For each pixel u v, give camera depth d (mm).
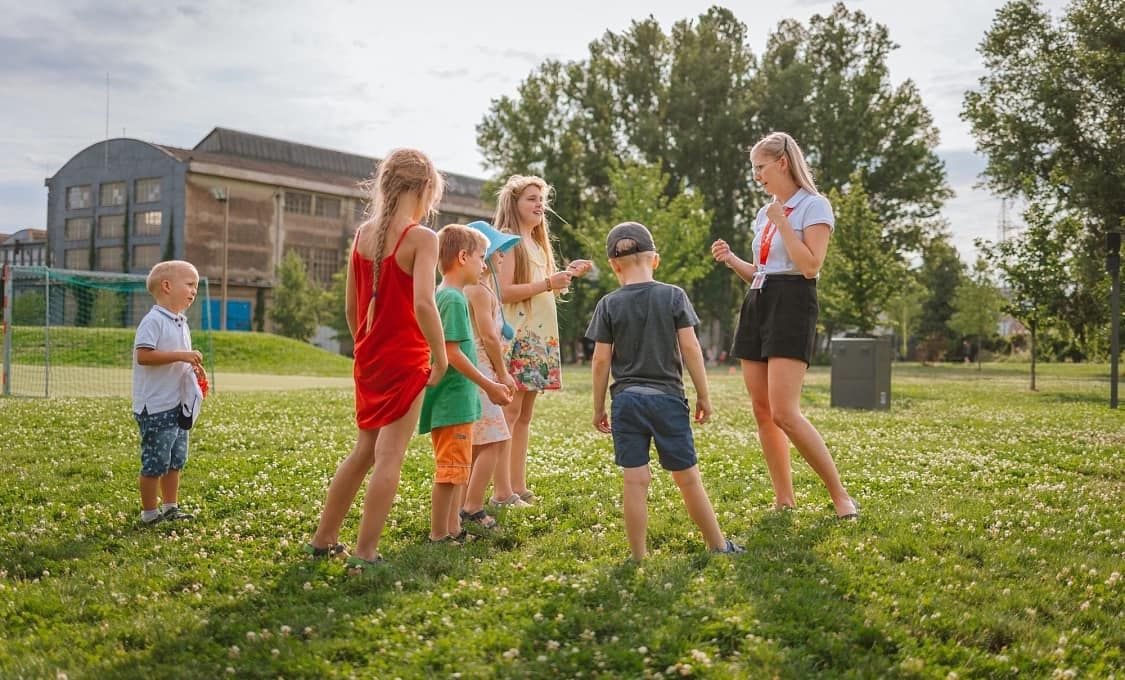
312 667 2781
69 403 11750
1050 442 8930
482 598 3455
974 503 5398
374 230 4102
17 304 30688
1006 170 32281
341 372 28062
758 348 5129
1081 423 11266
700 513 4164
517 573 3777
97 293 44531
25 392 15547
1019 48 32562
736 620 3096
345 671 2766
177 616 3309
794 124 52812
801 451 5004
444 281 4605
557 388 5723
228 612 3395
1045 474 6742
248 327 83875
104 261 87812
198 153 87062
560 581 3611
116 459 6961
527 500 5625
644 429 4117
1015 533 4602
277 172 86938
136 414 4922
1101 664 2885
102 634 3143
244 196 83688
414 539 4543
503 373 4805
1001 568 3885
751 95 54562
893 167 52312
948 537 4410
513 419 5621
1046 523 4879
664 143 54031
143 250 84250
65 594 3617
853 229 28703
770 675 2711
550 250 6117
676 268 44250
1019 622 3219
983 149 33375
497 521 4957
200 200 81438
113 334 28266
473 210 97875
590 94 56031
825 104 51875
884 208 53500
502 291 5559
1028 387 22562
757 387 5238
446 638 3008
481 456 4996
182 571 3928
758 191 55469
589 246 46906
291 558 4129
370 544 4016
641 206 44219
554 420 10734
